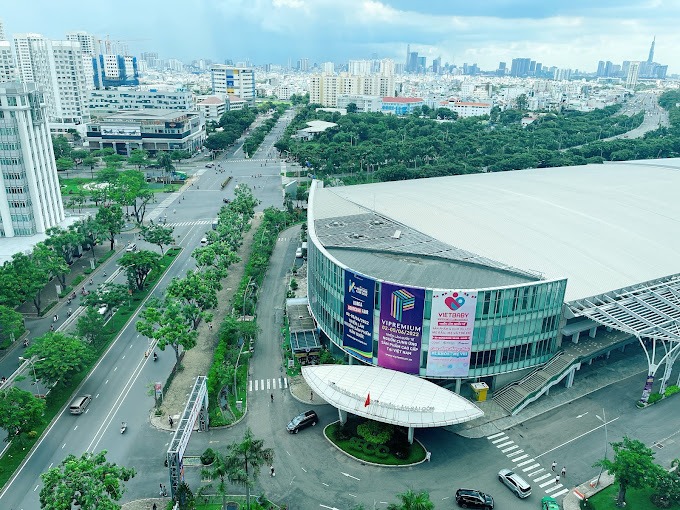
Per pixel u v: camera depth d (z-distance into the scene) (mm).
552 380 103812
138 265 148875
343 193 168875
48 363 99875
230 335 121438
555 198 160250
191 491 80938
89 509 66438
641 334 98312
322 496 80625
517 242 125500
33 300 137125
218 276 141500
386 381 97125
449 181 186375
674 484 75875
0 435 93438
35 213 176875
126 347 124250
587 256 121250
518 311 99188
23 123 166500
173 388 107875
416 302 95812
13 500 79500
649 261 122938
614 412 101062
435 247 121188
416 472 85812
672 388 107562
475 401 103188
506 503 79750
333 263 108500
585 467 87375
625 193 168375
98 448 90812
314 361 116562
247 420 98625
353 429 95062
